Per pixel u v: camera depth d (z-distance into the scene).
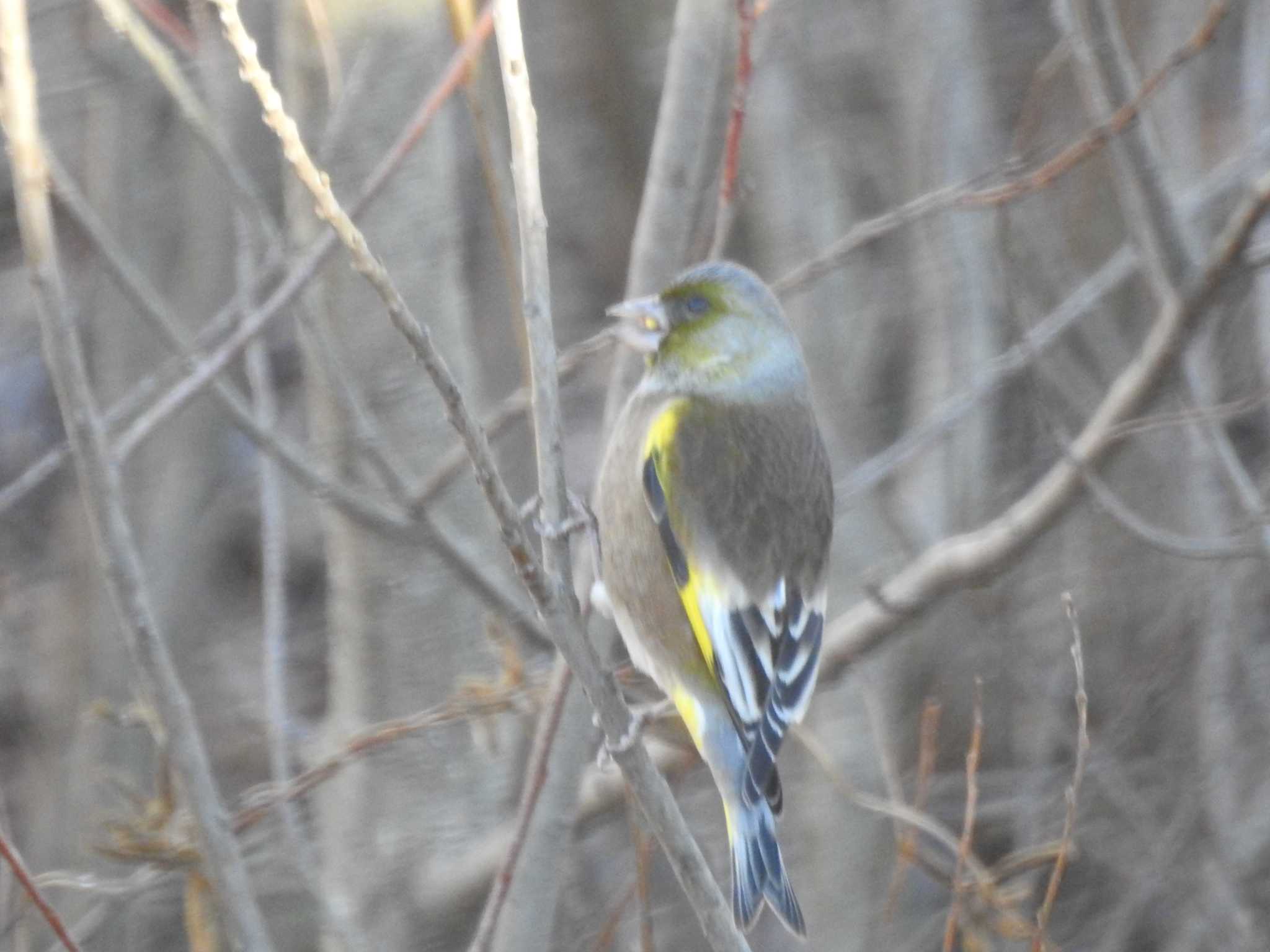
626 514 8.46
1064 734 13.78
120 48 12.96
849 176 14.42
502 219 8.73
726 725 8.20
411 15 9.88
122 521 6.85
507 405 9.28
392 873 10.14
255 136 13.63
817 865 11.97
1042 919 7.42
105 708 8.72
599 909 12.48
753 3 8.16
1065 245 14.23
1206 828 13.63
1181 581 13.78
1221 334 14.31
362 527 9.45
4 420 18.89
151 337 13.80
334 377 8.43
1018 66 16.00
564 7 19.23
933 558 9.79
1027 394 13.86
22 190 6.56
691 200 8.91
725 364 8.77
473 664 10.25
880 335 14.31
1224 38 14.93
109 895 8.77
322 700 16.92
